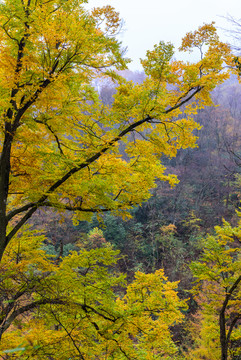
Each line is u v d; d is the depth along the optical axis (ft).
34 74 13.44
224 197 89.35
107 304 18.04
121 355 17.92
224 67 16.30
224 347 25.46
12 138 14.98
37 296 18.31
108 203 16.03
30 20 13.01
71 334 15.69
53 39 12.87
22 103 14.33
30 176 16.71
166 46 15.52
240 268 25.46
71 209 16.87
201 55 16.83
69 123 15.57
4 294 14.62
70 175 15.94
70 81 15.33
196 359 36.47
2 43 14.38
